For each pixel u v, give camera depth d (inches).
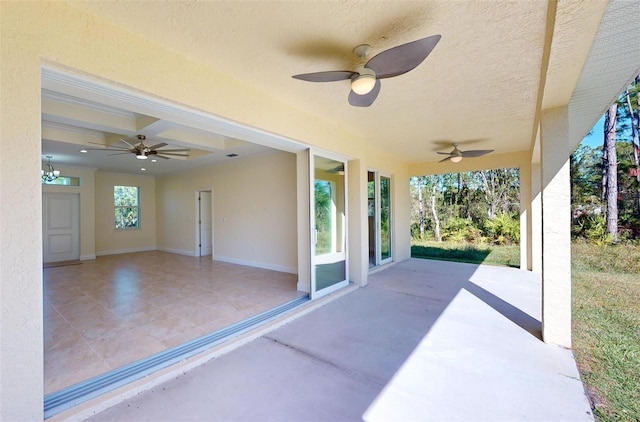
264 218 246.1
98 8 67.2
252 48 84.3
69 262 279.9
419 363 93.4
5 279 57.1
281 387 81.0
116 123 165.3
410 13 68.6
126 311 138.6
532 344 106.4
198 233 320.2
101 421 67.6
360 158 186.2
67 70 66.8
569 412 70.4
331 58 90.0
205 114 97.3
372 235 252.1
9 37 57.6
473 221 440.8
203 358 94.6
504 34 77.0
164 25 73.5
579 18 55.3
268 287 182.5
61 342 104.7
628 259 276.8
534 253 229.0
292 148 152.3
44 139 186.2
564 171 105.4
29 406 60.0
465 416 68.9
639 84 299.3
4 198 56.9
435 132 177.9
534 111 139.3
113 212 339.6
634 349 103.7
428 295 168.9
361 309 145.5
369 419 68.2
